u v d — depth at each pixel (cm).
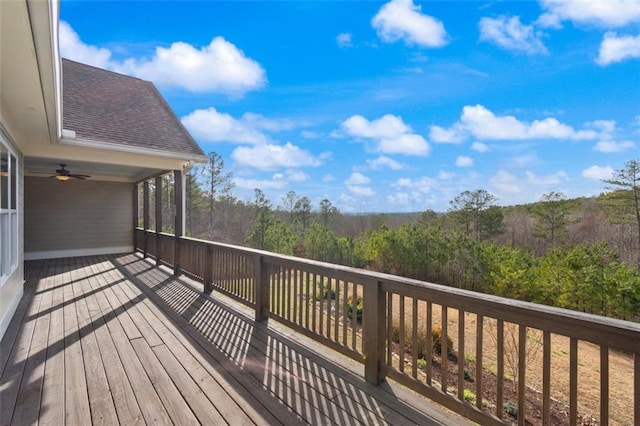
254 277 401
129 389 240
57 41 228
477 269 1497
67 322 386
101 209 1010
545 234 2073
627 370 493
